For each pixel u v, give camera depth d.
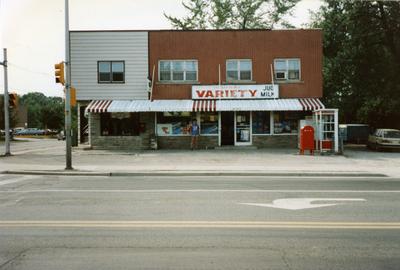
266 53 27.70
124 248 6.20
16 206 9.51
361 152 27.27
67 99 17.11
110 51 27.91
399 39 35.22
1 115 62.97
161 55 27.88
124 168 17.30
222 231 7.13
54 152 27.34
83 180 14.52
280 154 23.22
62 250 6.11
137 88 27.91
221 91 27.42
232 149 26.59
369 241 6.55
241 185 12.99
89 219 8.09
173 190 11.88
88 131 29.48
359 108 41.41
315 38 27.67
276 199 10.30
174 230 7.21
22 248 6.22
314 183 13.52
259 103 26.59
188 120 27.61
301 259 5.68
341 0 35.88
